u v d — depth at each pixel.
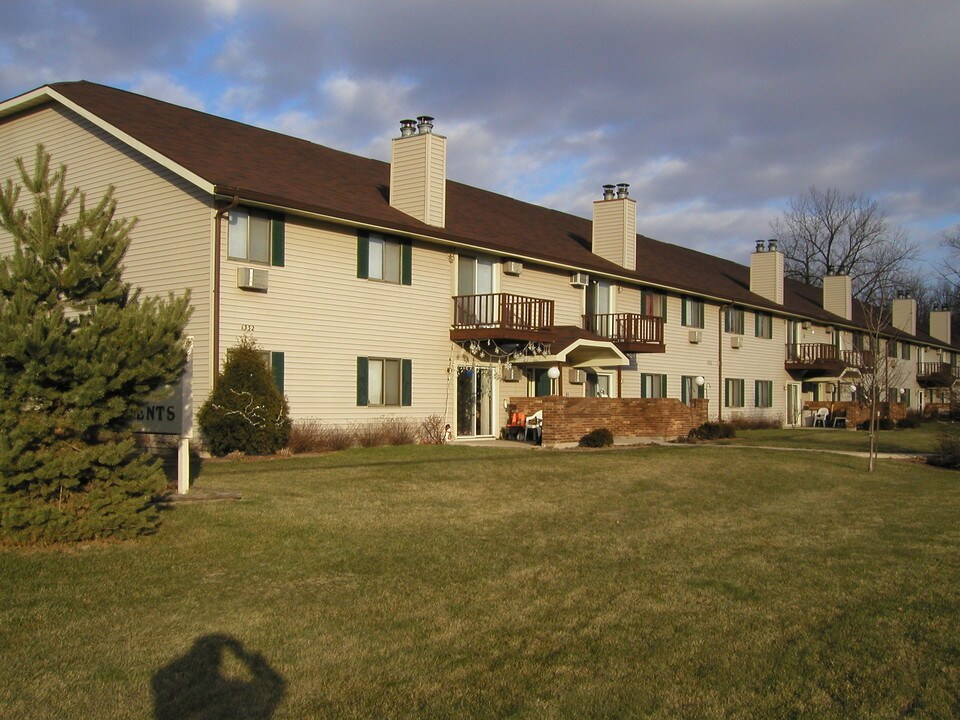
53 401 8.28
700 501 13.11
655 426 24.62
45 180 8.73
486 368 23.36
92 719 4.82
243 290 17.39
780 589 7.82
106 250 8.89
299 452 17.55
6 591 6.92
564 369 26.36
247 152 20.44
